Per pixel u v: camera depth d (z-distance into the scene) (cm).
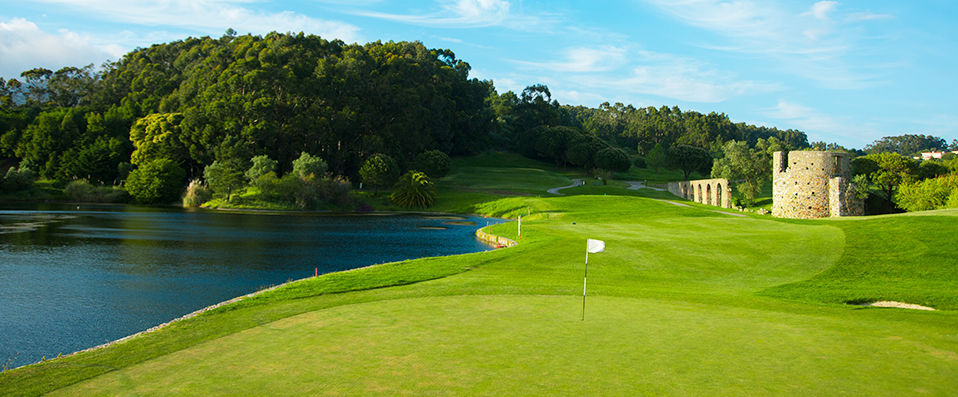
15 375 1030
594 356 1094
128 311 2177
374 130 13150
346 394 886
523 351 1131
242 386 938
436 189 12000
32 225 5600
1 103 15012
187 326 1400
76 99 16475
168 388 940
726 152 10200
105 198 10281
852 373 980
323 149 11888
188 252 3925
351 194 10562
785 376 965
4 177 10188
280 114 11362
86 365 1084
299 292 1981
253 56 11600
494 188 12406
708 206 8150
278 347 1180
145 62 15862
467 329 1330
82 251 3838
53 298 2392
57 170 11138
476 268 2752
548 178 14362
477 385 923
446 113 15312
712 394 875
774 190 5978
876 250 2942
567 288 1995
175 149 10788
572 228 4912
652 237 3866
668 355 1100
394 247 4553
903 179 8438
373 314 1517
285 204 9600
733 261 2912
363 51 14200
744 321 1417
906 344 1173
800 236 3609
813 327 1344
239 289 2628
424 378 962
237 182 9625
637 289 2019
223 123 10556
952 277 2414
